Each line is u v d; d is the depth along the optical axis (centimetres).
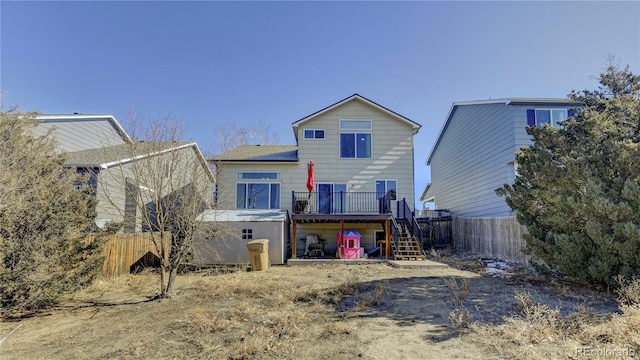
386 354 429
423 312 610
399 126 1669
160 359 446
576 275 764
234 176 1634
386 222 1409
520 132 1456
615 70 944
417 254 1380
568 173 768
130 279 1043
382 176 1638
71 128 1461
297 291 785
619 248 654
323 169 1639
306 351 448
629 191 640
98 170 1097
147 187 832
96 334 564
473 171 1845
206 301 743
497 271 1048
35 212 663
